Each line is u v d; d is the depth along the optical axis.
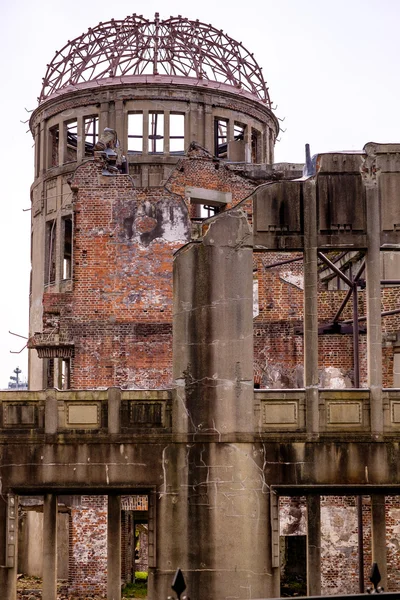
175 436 35.31
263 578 34.38
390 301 50.19
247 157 75.69
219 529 34.56
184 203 55.94
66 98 78.56
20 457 35.50
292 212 36.19
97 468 35.38
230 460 34.88
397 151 36.56
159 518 34.94
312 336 35.50
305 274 35.94
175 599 20.98
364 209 36.28
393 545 48.28
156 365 54.75
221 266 36.00
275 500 34.72
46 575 35.25
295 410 35.22
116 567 35.62
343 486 34.81
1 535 35.12
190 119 77.94
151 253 55.59
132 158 77.31
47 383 70.56
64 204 77.62
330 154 36.44
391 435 35.12
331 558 48.75
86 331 55.16
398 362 49.69
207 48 80.50
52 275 79.00
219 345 35.59
